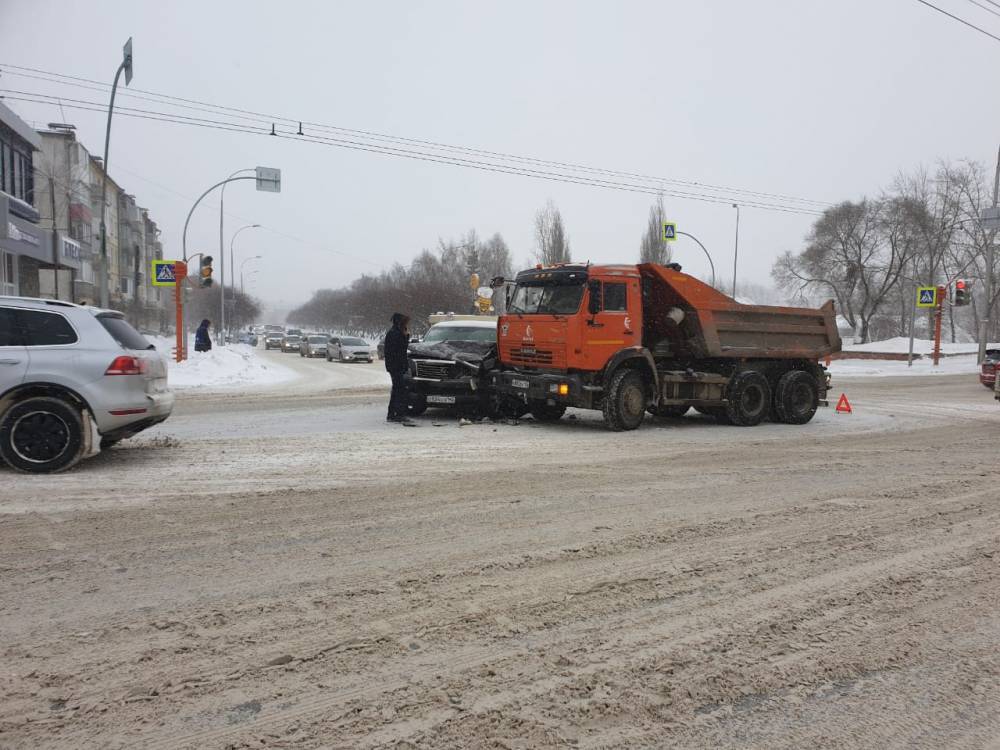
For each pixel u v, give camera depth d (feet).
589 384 38.11
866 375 108.47
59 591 13.62
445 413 45.68
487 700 10.14
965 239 182.80
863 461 30.63
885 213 180.96
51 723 9.23
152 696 9.98
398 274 270.87
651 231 197.16
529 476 25.68
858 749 9.28
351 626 12.47
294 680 10.53
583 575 15.39
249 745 8.91
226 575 14.78
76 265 122.62
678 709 10.09
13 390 23.66
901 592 14.85
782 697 10.52
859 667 11.51
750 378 42.68
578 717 9.77
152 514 19.15
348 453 29.43
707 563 16.40
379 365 118.52
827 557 17.06
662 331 41.70
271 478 24.11
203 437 33.01
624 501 22.21
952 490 24.81
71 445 23.94
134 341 26.55
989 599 14.56
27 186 109.40
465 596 14.01
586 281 37.24
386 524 18.93
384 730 9.32
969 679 11.21
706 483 25.25
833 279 191.11
